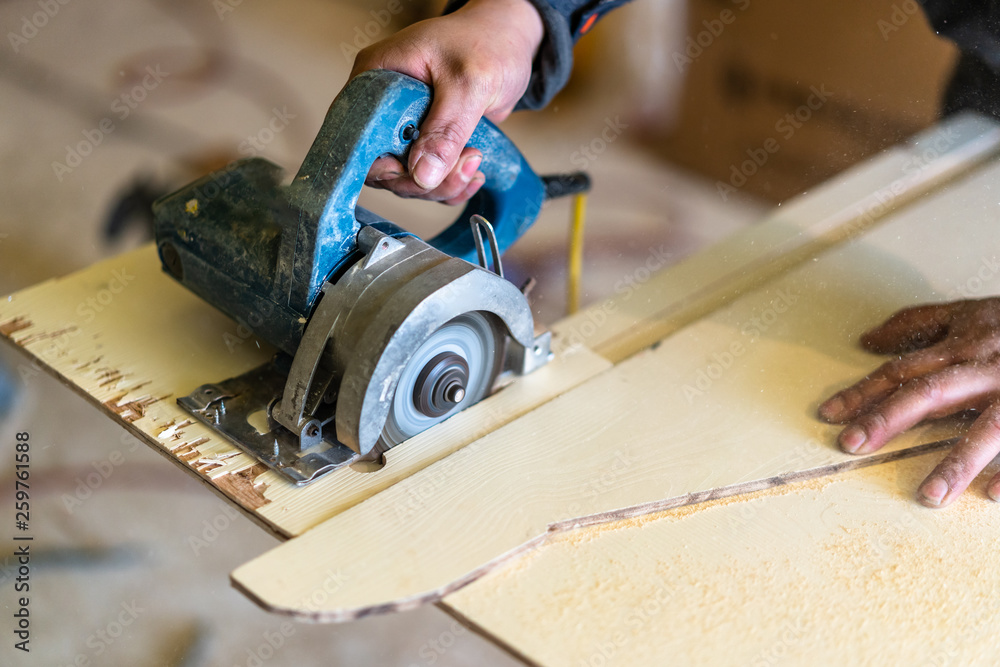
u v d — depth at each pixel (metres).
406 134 1.19
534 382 1.38
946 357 1.31
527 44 1.45
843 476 1.20
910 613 0.99
